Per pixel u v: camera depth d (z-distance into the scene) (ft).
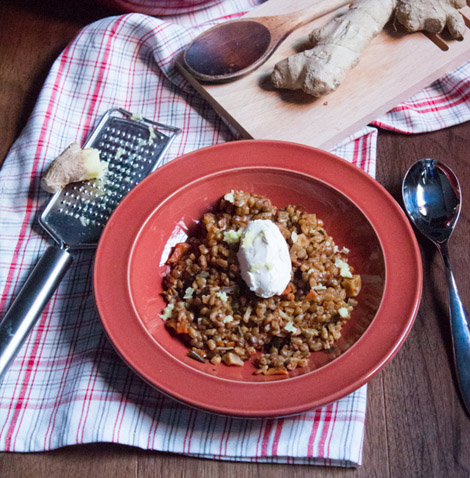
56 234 2.33
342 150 2.49
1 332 2.15
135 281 2.16
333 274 2.18
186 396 2.01
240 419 2.16
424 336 2.24
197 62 2.55
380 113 2.50
